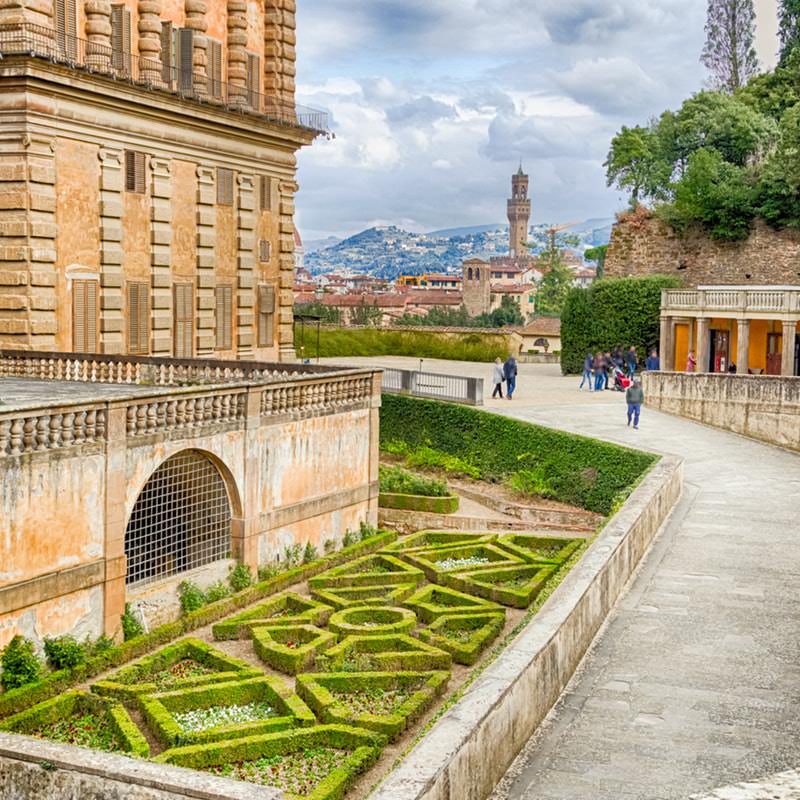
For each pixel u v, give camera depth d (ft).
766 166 213.87
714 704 48.03
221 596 83.92
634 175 252.21
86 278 121.80
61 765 39.73
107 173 123.24
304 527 95.96
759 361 191.72
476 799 37.55
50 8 114.73
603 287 207.72
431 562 97.66
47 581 67.21
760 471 112.16
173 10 136.87
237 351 151.74
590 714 46.96
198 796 36.70
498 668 43.37
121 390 99.66
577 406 154.71
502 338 252.21
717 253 217.77
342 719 59.67
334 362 231.91
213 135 141.59
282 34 156.35
